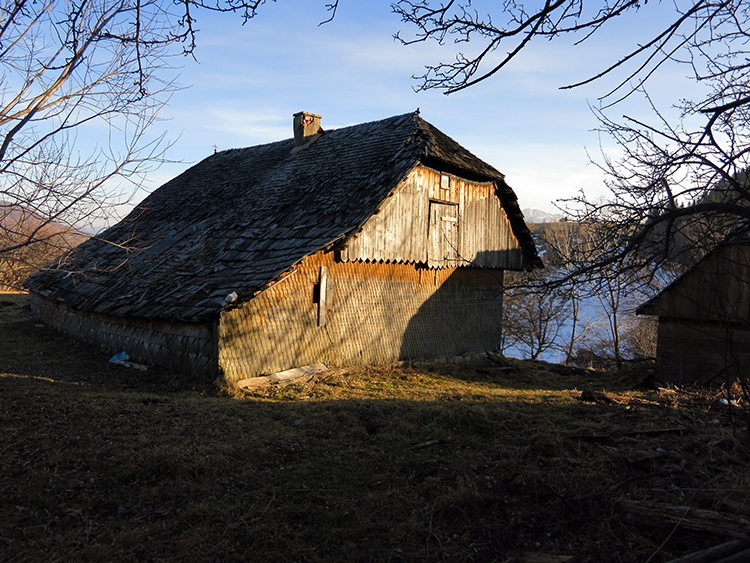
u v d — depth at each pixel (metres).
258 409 7.34
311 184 14.30
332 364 11.78
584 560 3.55
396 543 3.85
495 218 16.00
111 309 12.09
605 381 14.02
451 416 6.66
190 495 4.51
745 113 4.35
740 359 11.08
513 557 3.62
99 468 5.00
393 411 7.07
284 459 5.41
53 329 16.98
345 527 4.07
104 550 3.67
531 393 10.60
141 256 14.68
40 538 3.82
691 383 11.65
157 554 3.66
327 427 6.41
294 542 3.83
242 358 10.00
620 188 4.59
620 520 3.95
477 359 15.80
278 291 10.67
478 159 15.56
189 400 8.05
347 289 12.16
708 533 3.64
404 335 13.66
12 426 5.87
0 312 21.31
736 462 4.82
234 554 3.65
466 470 5.04
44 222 5.10
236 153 21.12
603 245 4.68
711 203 3.88
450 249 14.19
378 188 12.26
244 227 13.56
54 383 9.27
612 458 5.16
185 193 19.19
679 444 5.62
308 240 11.35
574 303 25.16
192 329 10.42
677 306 11.61
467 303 15.80
